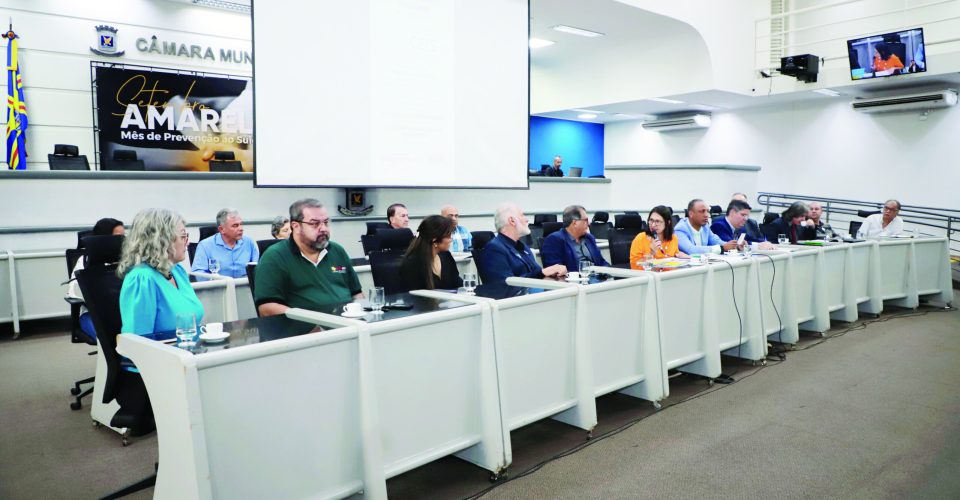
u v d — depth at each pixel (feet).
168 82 25.12
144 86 24.64
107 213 16.99
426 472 7.89
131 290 7.26
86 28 23.62
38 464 8.21
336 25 16.12
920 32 27.61
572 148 45.80
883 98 31.91
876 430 9.31
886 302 19.79
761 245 15.33
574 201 28.07
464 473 7.87
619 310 9.68
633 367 10.02
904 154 32.32
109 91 23.99
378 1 16.81
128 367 7.26
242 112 26.84
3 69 22.18
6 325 16.30
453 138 18.54
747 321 12.78
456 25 18.44
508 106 19.97
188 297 8.13
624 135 46.19
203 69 25.98
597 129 47.16
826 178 35.63
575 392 8.96
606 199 29.43
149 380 5.68
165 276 7.84
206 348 5.58
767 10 35.22
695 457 8.32
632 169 33.45
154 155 24.99
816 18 34.88
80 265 11.19
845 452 8.51
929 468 8.01
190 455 5.15
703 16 31.76
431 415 7.14
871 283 17.88
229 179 18.71
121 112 24.29
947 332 15.94
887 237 19.84
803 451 8.54
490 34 19.33
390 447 6.73
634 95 36.24
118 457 8.44
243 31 26.81
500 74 19.67
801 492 7.34
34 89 22.88
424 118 17.85
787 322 14.24
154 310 7.39
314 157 15.98
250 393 5.60
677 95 34.53
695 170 32.35
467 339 7.51
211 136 26.14
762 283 13.41
